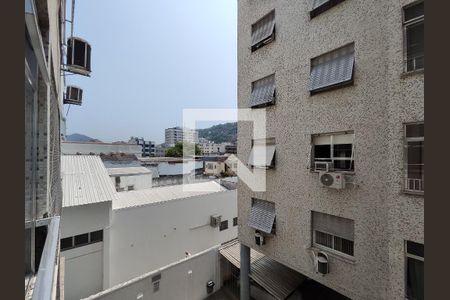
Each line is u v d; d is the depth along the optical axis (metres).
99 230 11.25
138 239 12.56
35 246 2.95
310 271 7.45
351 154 6.51
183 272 10.85
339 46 6.74
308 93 7.60
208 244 15.96
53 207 4.36
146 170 22.50
